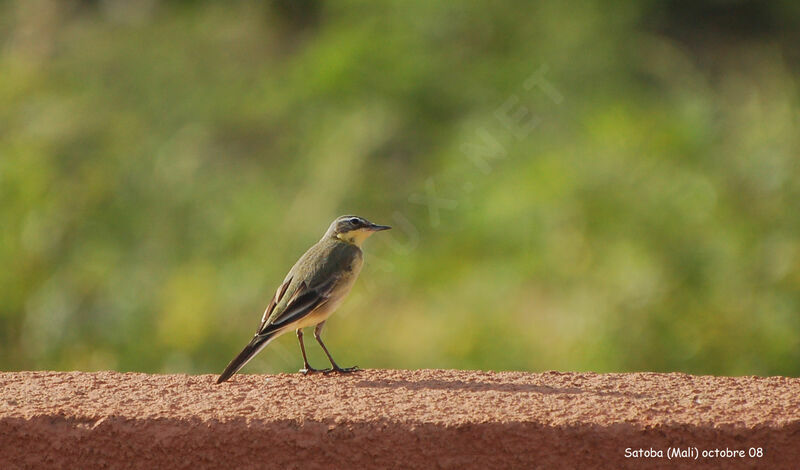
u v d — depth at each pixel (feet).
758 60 77.97
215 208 56.24
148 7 89.20
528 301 46.68
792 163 46.29
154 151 61.98
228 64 79.82
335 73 68.80
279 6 86.69
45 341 47.50
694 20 83.25
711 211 45.42
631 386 17.95
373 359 45.52
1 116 62.13
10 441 15.35
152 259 52.85
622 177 48.03
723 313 42.22
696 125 53.42
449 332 45.78
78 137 62.23
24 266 49.08
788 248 43.37
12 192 51.06
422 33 72.23
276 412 15.58
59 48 81.25
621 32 73.56
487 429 14.97
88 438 15.28
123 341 47.50
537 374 19.39
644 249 44.45
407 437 14.99
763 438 14.92
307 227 54.08
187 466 15.19
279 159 65.98
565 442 14.94
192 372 46.09
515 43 71.77
